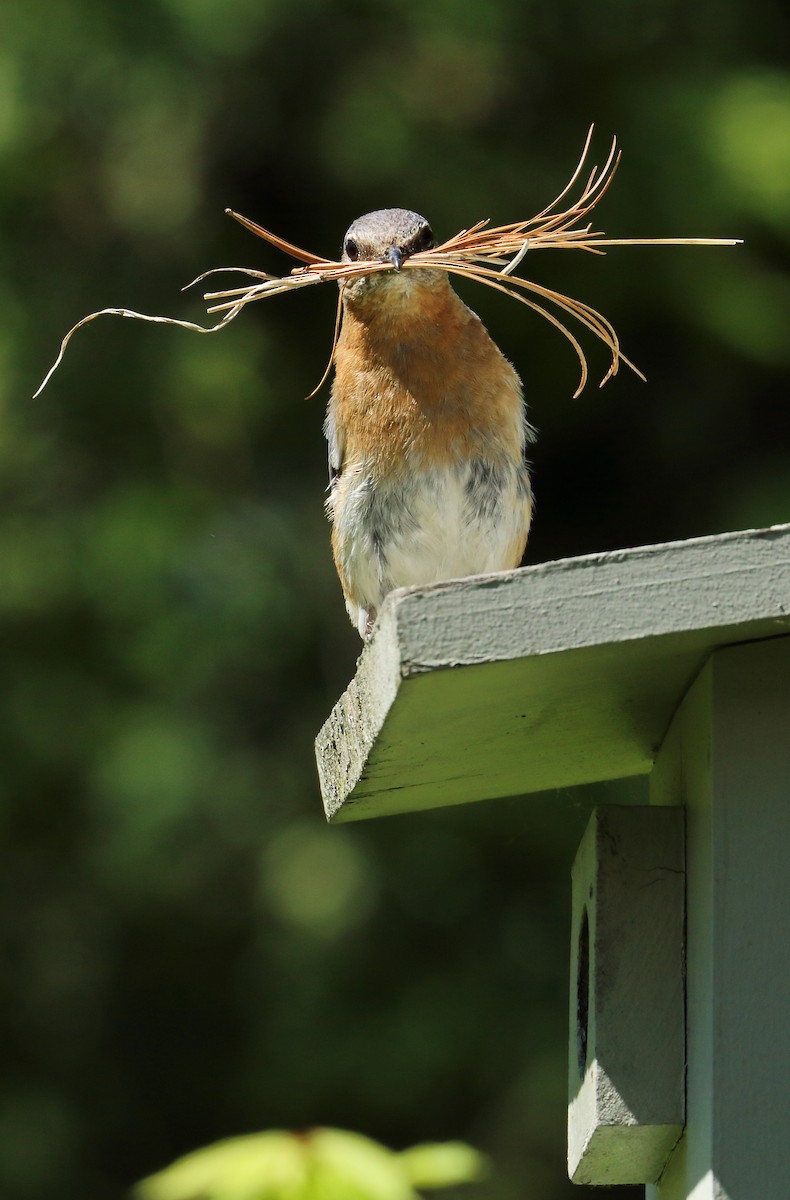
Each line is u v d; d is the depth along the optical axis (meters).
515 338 14.97
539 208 14.30
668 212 14.42
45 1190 13.45
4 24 14.15
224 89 14.66
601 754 5.66
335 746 5.55
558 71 14.71
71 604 13.77
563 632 4.40
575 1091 5.26
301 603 14.32
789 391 15.32
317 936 13.73
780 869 4.64
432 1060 13.30
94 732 13.70
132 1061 14.05
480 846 14.05
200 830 13.71
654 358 15.23
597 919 4.93
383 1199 4.88
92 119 14.55
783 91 14.71
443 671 4.38
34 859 13.99
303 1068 13.43
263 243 15.04
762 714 4.71
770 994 4.58
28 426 14.06
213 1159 5.00
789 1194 4.46
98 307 14.55
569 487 15.52
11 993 14.11
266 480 14.67
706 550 4.43
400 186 14.24
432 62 14.66
